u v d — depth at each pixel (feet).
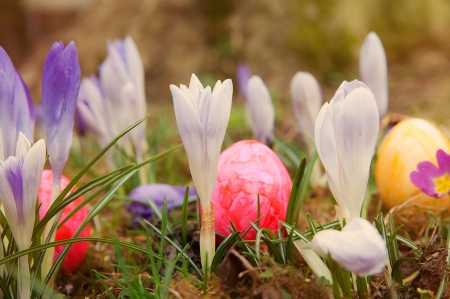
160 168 2.81
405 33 6.15
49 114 1.39
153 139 2.94
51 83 1.37
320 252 1.20
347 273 1.30
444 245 1.44
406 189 1.76
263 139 2.06
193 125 1.34
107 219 2.21
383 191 1.81
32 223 1.33
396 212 1.78
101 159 3.23
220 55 5.38
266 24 5.40
